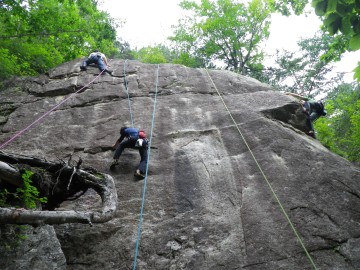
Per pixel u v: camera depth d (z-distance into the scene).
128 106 8.54
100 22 16.27
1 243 3.78
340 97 16.48
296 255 4.53
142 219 5.28
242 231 4.96
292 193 5.57
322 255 4.51
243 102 8.48
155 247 4.81
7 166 4.26
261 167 6.23
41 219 3.71
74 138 7.41
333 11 3.51
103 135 7.44
